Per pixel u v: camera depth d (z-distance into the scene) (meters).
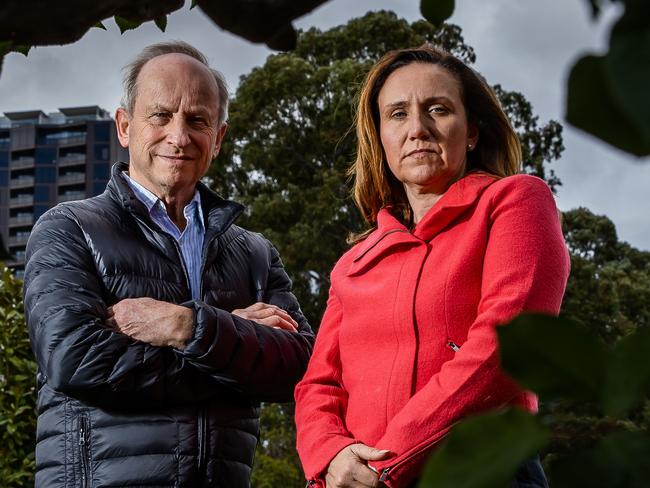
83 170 71.75
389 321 2.03
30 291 2.55
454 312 1.98
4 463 4.91
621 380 0.37
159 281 2.69
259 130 18.09
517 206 2.02
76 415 2.49
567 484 0.37
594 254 21.12
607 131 0.34
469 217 2.08
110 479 2.44
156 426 2.48
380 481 1.84
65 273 2.55
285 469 11.95
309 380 2.20
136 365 2.44
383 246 2.12
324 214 16.67
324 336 2.27
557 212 2.09
